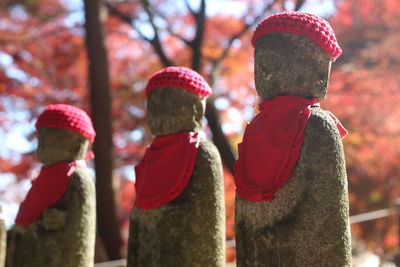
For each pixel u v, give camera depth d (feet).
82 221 12.57
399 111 29.68
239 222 8.72
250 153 8.82
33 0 33.42
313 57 8.81
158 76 11.13
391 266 22.35
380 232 31.45
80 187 12.66
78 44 34.53
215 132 28.66
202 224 10.28
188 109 10.97
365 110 29.73
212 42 34.55
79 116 13.30
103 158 28.09
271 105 8.86
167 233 10.20
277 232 8.13
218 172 10.65
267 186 8.30
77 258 12.42
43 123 13.19
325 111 8.73
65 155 13.01
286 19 8.79
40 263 12.30
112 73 35.04
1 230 16.46
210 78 30.14
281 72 8.84
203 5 30.58
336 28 34.45
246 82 33.60
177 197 10.32
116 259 27.30
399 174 30.83
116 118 34.01
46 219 12.39
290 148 8.34
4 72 32.32
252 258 8.40
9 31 33.83
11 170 31.71
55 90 33.88
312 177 8.15
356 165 31.01
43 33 34.60
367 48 34.24
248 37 34.58
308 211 8.07
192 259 10.14
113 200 27.91
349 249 8.23
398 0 32.73
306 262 7.98
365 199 31.73
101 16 29.81
